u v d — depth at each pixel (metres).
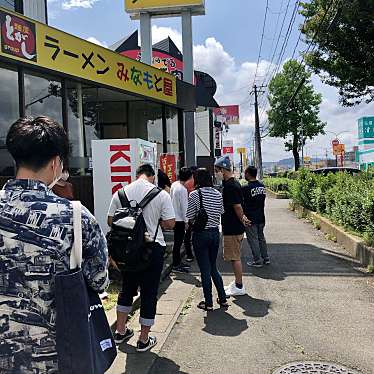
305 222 14.66
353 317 5.44
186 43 15.09
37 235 1.79
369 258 7.84
